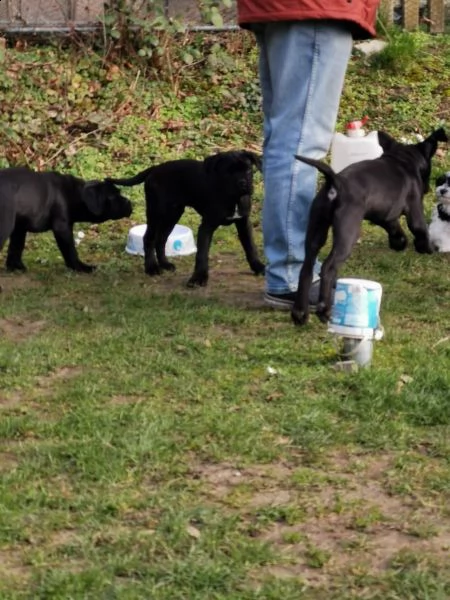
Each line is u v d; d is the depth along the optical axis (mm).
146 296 8102
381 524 4656
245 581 4207
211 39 14078
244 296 8148
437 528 4621
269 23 7352
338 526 4648
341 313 6402
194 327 7305
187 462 5223
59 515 4684
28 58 13016
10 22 13578
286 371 6363
